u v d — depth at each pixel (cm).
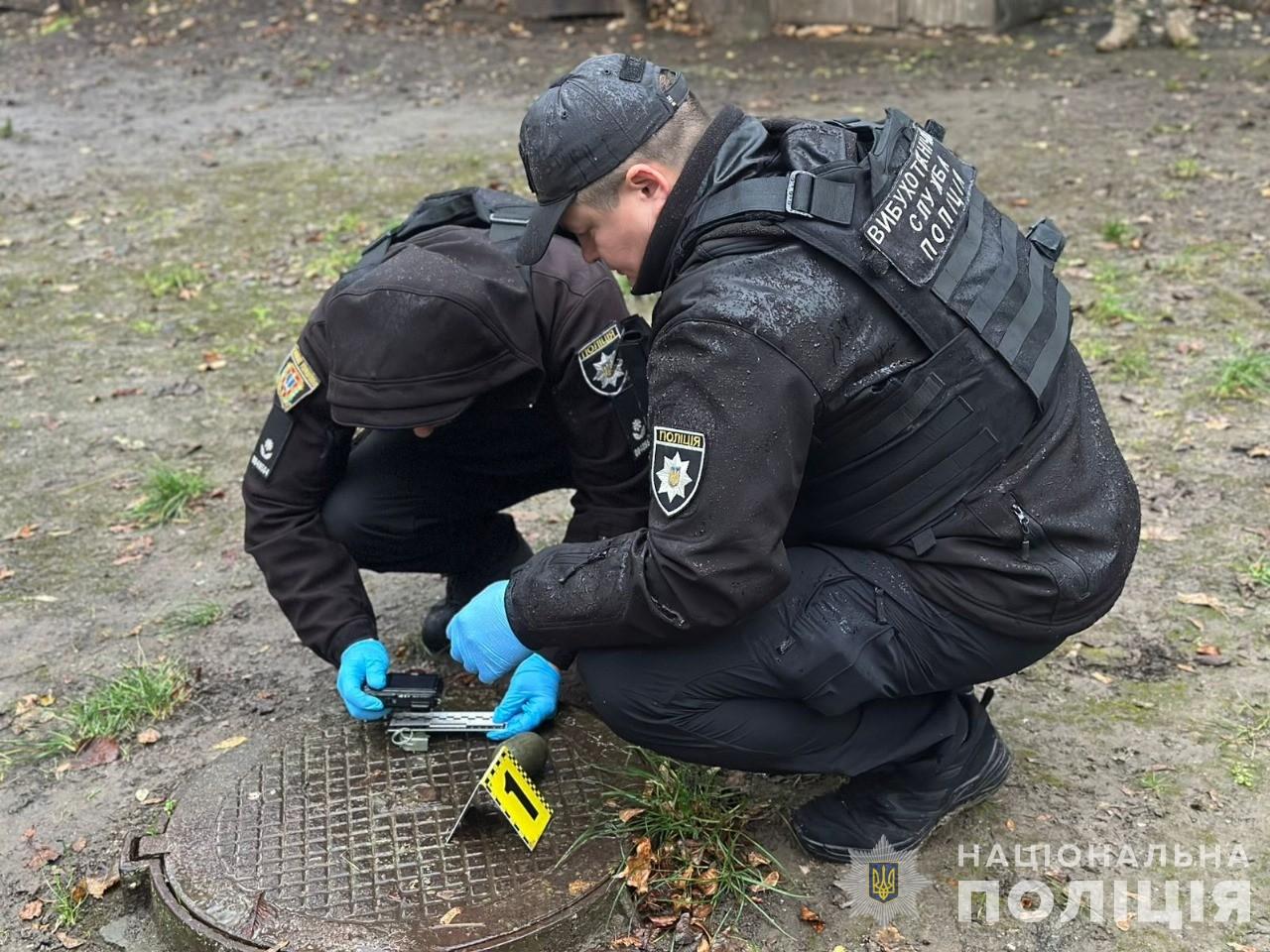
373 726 280
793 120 216
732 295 192
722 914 234
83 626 343
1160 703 287
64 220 727
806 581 217
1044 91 899
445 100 982
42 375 518
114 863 256
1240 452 398
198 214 725
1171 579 334
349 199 738
